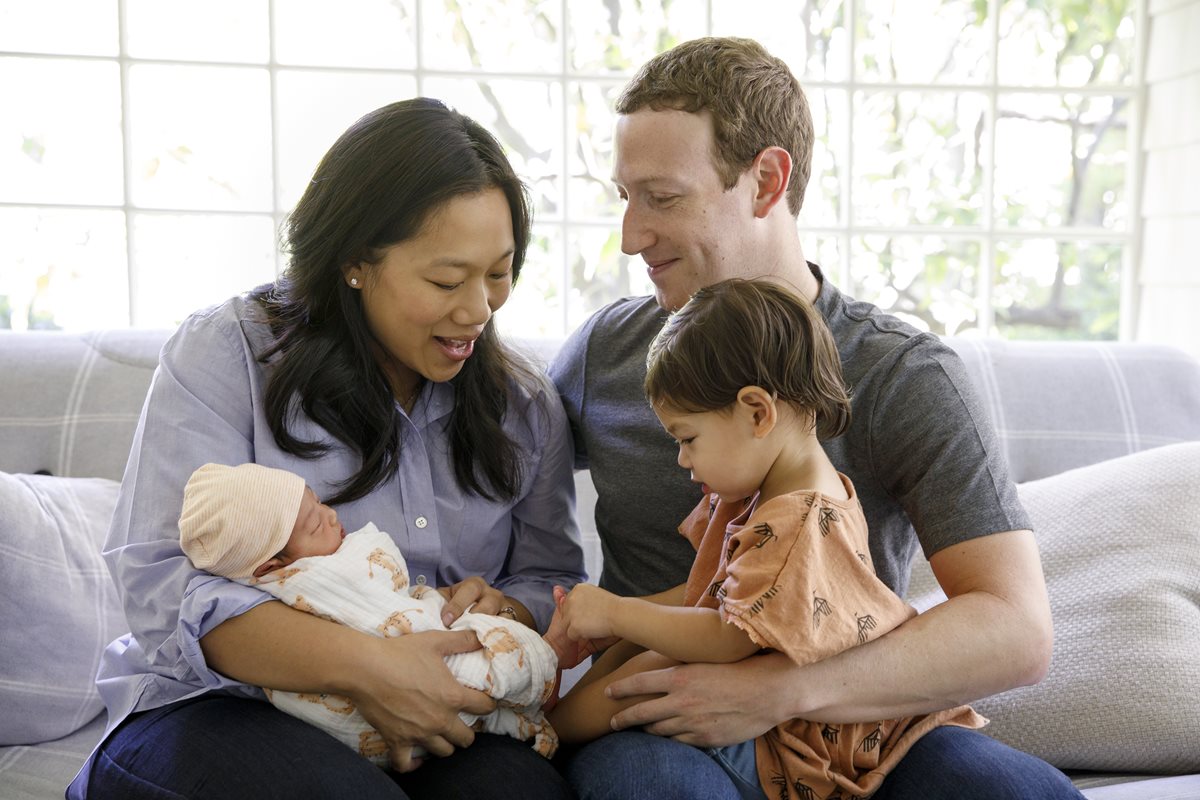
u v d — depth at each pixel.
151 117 2.64
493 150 1.42
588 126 2.80
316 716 1.28
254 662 1.27
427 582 1.56
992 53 2.75
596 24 2.76
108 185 2.65
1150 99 2.77
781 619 1.21
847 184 2.78
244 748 1.21
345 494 1.45
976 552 1.37
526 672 1.35
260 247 2.70
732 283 1.34
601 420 1.65
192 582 1.29
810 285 1.58
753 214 1.52
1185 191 2.64
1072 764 1.57
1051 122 2.84
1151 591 1.63
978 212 2.88
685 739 1.28
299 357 1.43
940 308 2.90
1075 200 2.88
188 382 1.43
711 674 1.26
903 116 2.84
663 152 1.47
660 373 1.32
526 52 2.75
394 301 1.40
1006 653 1.29
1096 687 1.57
